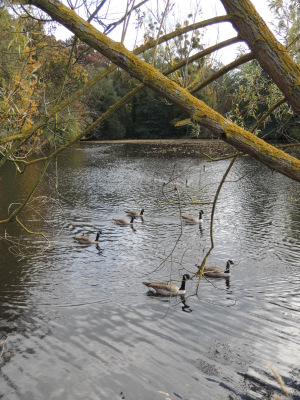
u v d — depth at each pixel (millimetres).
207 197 31547
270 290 15930
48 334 12805
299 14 5297
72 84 5340
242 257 19359
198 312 14375
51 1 2566
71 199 31422
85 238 21531
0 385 10352
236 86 8422
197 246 21094
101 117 3396
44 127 4984
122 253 20172
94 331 13039
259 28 2680
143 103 79125
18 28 4613
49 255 19781
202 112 2672
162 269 18141
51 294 15578
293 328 13188
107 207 29234
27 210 27906
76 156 57219
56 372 10930
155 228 24469
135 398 9992
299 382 10562
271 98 6418
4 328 13102
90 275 17469
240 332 13023
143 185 36406
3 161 3395
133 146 68000
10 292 15734
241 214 26812
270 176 38531
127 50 2672
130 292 15891
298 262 18625
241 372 11047
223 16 2752
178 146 64000
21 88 5070
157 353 11898
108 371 11031
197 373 10984
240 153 3762
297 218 25469
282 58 2686
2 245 21094
